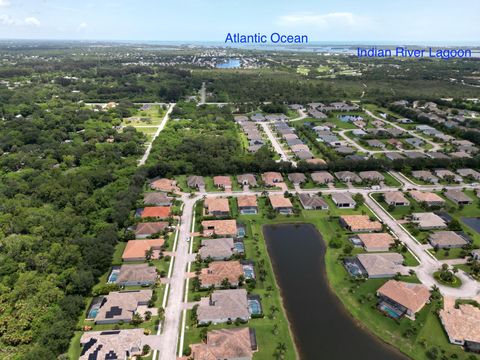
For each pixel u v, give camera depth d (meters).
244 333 73.31
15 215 115.75
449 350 71.75
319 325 78.62
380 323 78.81
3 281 85.94
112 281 92.56
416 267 96.88
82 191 131.12
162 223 114.50
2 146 182.75
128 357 70.31
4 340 70.75
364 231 113.94
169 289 89.19
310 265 99.81
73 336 75.00
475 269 93.81
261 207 130.50
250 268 97.50
